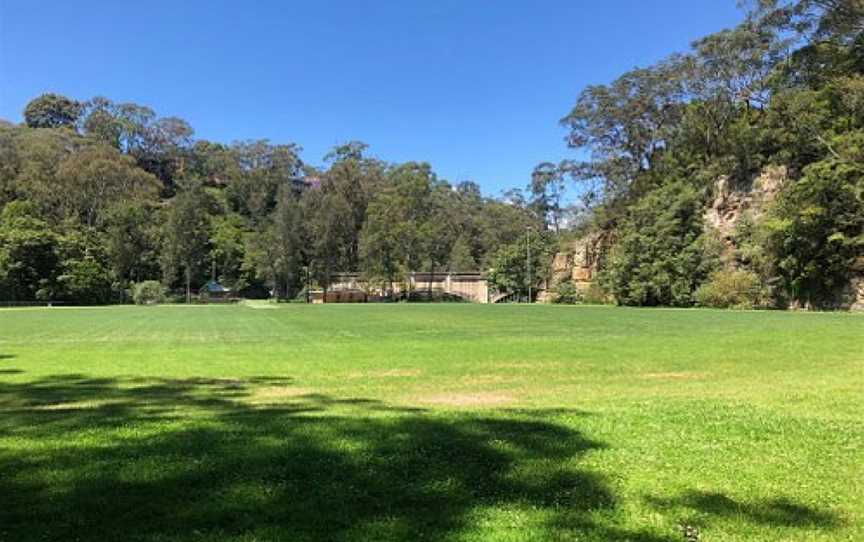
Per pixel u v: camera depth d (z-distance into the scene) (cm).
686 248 6200
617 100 7606
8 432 759
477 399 1076
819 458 645
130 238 9506
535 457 640
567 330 2670
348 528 463
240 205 13112
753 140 6009
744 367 1473
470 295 9869
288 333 2614
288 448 668
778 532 464
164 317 4097
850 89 5178
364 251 9738
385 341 2197
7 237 8175
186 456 639
